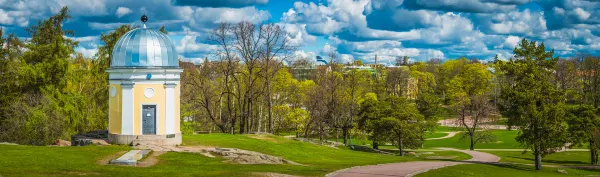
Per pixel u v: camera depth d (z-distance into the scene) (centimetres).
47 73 5784
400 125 7244
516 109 5550
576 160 7469
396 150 8206
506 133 10981
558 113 5434
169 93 4266
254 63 6769
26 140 5075
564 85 12150
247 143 5022
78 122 5828
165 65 4241
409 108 7712
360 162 4703
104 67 6438
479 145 9419
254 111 8906
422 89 14575
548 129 5428
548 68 5931
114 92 4250
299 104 9438
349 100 8756
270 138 5550
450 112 13788
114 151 3775
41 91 5644
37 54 5891
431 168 4344
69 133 5475
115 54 4244
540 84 5494
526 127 5959
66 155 3522
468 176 4150
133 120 4188
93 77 6619
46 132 5075
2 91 5766
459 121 11150
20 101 5497
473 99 10288
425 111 10381
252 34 6456
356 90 9606
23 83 5706
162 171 3141
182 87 8106
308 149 5378
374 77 15625
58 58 5881
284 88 8981
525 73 5662
